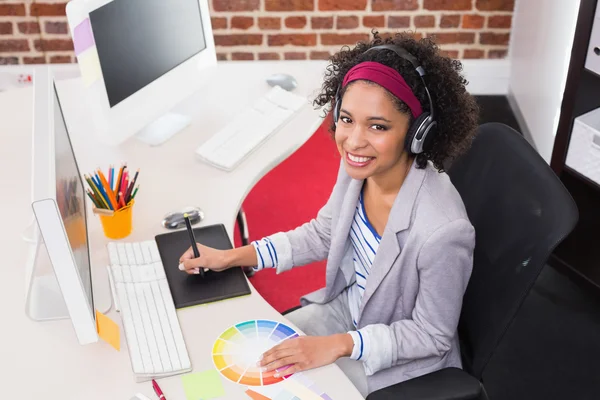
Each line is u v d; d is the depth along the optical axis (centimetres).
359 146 137
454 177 161
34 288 154
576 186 250
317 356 138
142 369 133
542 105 302
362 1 341
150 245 165
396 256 147
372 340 144
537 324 235
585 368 221
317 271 256
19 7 328
